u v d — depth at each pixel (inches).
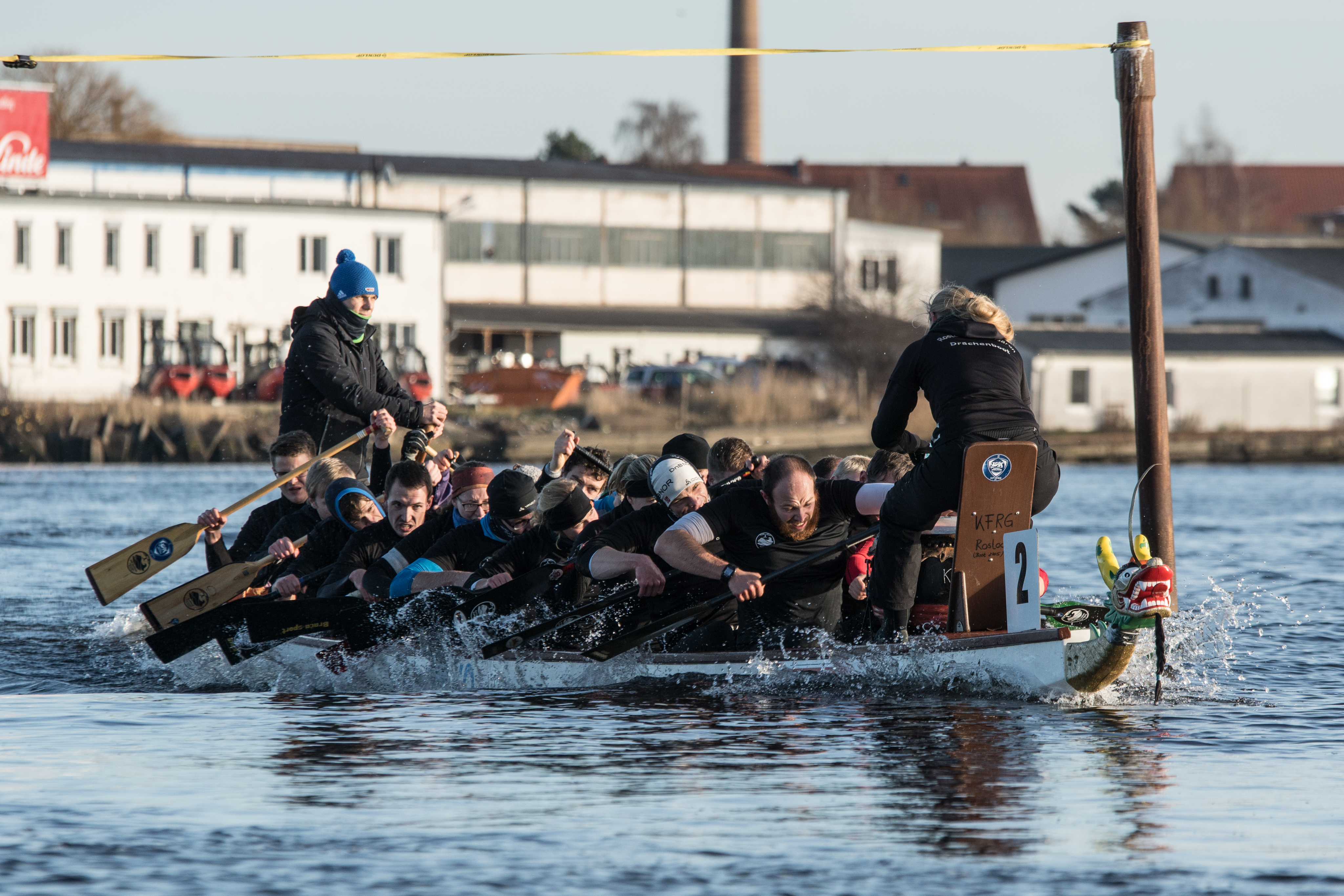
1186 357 7687.0
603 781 908.0
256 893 708.7
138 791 888.3
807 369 7765.8
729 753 979.9
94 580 1423.5
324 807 853.2
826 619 1203.2
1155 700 1146.7
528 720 1092.5
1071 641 1096.2
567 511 1229.1
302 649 1285.7
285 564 1423.5
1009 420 1112.2
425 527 1295.5
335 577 1317.7
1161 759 960.9
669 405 6437.0
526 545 1249.4
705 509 1165.1
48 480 4640.8
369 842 785.6
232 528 3038.9
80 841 786.2
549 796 874.8
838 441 6171.3
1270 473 5836.6
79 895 705.6
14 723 1101.7
